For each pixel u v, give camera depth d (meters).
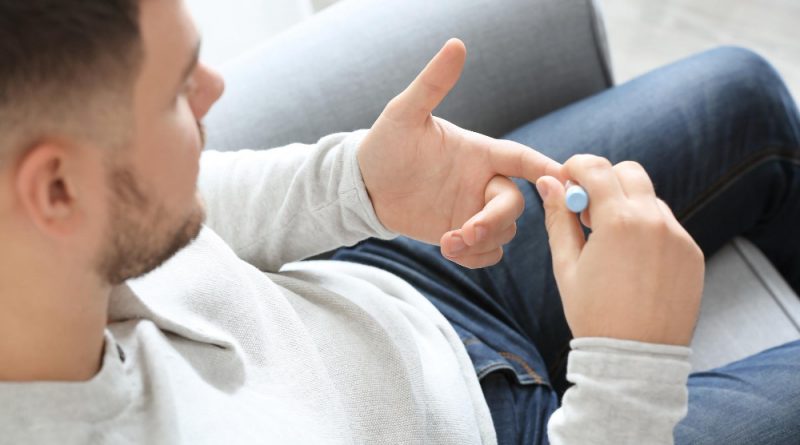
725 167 0.99
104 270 0.47
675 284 0.54
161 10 0.43
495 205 0.62
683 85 0.99
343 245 0.77
